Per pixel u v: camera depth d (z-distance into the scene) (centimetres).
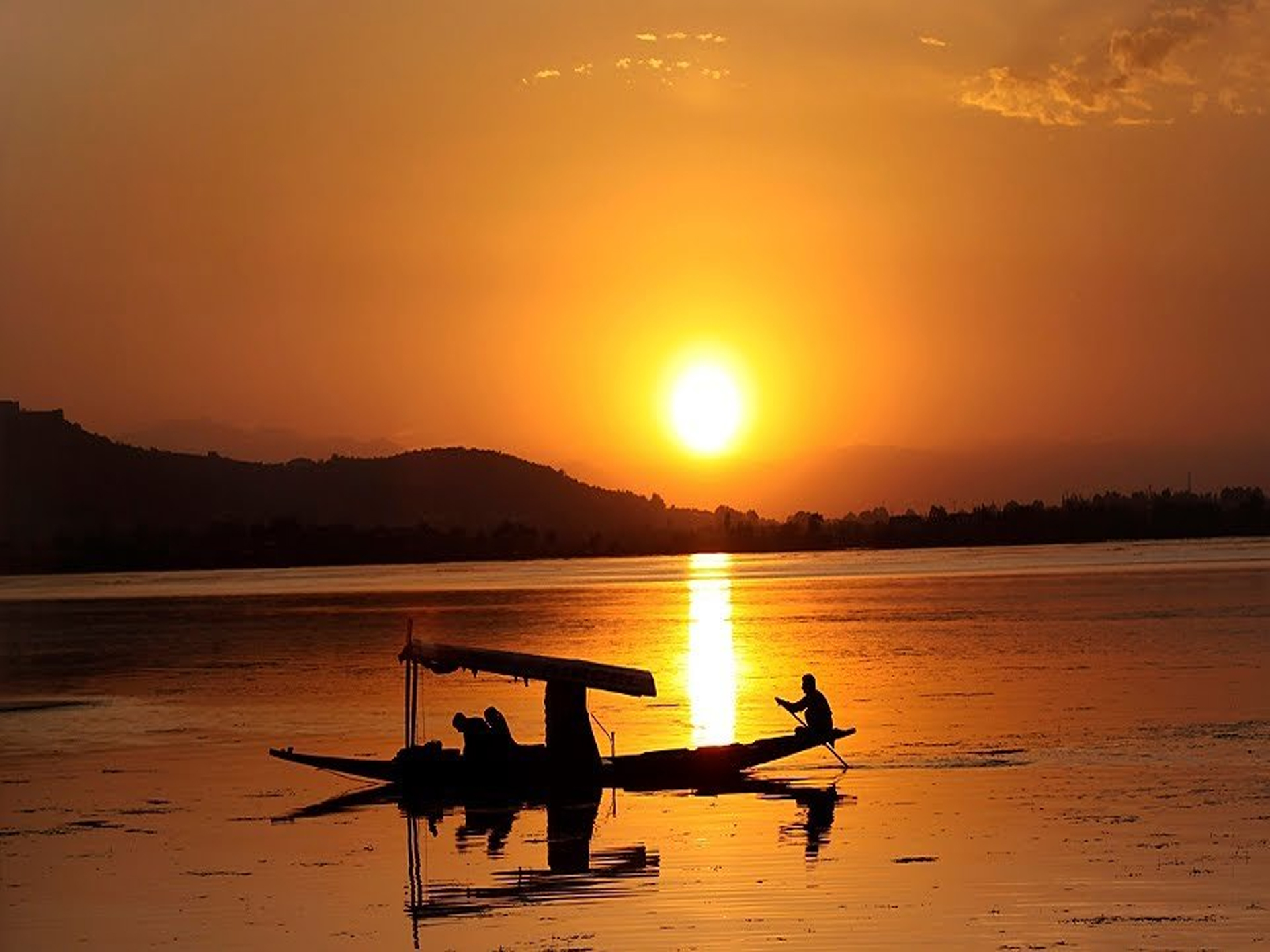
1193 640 10938
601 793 5294
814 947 3253
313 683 9325
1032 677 8600
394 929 3519
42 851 4438
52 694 8931
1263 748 5672
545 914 3603
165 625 16150
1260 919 3372
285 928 3550
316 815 4972
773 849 4225
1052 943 3234
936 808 4734
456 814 4956
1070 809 4612
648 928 3438
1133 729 6269
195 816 4972
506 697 8375
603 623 15362
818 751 5966
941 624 13662
